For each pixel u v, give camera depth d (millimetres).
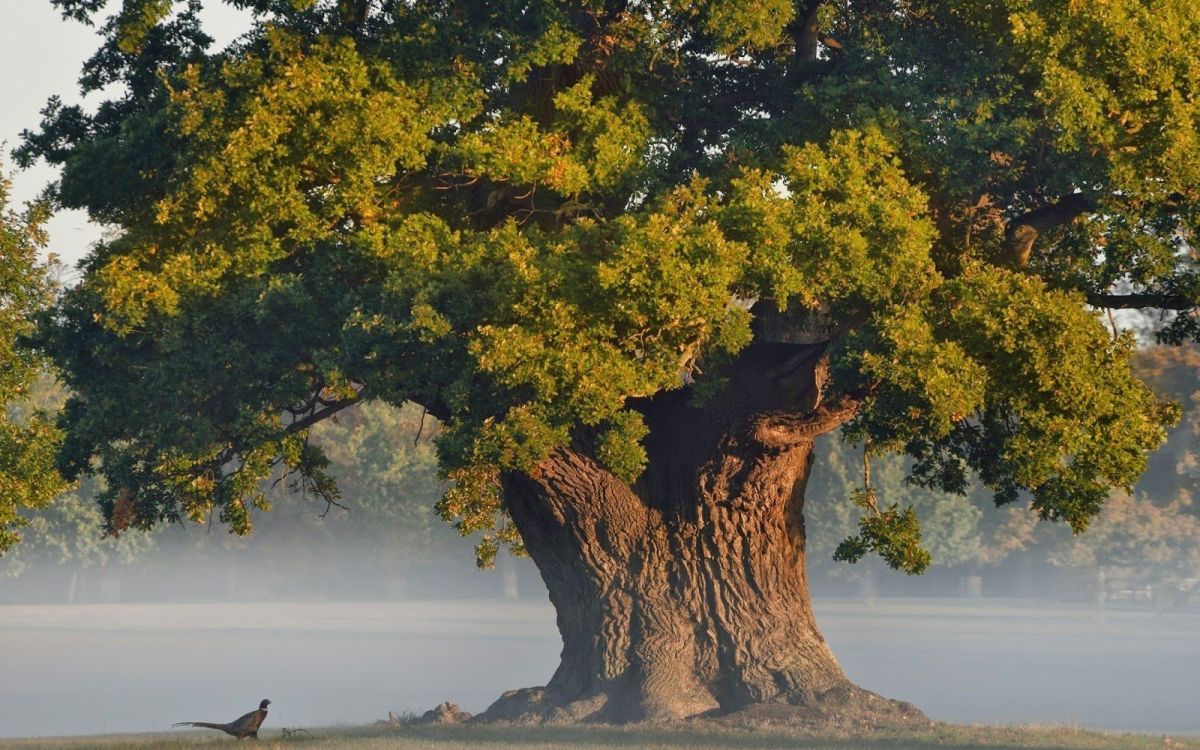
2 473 94625
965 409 75188
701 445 93312
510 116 85062
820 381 89750
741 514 94750
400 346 78250
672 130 89000
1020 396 78375
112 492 100688
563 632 99000
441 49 82250
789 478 95188
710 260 73750
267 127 76688
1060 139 76125
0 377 95812
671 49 87875
